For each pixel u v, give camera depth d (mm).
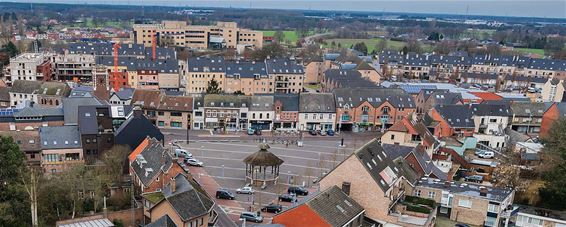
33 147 108125
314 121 163250
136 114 114438
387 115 167625
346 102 165625
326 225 73438
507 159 124875
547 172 105250
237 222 91750
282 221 77188
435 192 94562
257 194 106625
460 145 139375
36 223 80438
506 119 161125
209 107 157000
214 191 106562
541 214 97500
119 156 106438
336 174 86562
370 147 91562
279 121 161250
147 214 88688
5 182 84000
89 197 92438
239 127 159875
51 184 88125
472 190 95938
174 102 157500
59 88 164000
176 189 87562
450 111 156000
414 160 105125
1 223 80438
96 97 150000
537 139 149375
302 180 115562
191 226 79750
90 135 111250
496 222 90250
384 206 82750
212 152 134000
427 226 82875
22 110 128750
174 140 142750
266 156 111250
